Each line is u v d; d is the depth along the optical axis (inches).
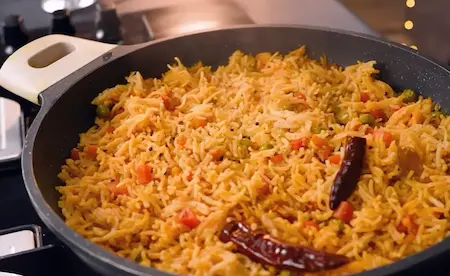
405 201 18.1
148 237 17.9
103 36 27.7
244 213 18.0
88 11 30.0
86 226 18.3
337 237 17.2
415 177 18.7
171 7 30.2
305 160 19.1
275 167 19.0
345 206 17.7
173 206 18.2
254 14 30.7
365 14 32.9
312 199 18.0
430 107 21.0
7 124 23.8
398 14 32.7
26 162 18.1
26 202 21.3
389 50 22.2
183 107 21.8
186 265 16.7
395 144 19.2
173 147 20.3
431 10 32.0
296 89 21.7
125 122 20.9
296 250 16.2
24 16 29.9
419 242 17.0
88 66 21.9
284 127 20.2
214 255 16.6
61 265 18.8
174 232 17.7
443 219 17.5
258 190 18.3
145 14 29.7
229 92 22.3
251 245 16.6
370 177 18.4
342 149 19.1
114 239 17.8
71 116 21.2
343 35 22.8
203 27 28.8
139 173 19.3
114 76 22.5
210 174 18.8
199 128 20.7
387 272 14.8
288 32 23.4
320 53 23.5
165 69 23.4
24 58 22.1
